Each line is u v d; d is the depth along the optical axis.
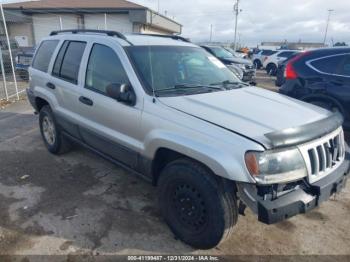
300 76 5.84
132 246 2.95
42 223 3.24
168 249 2.92
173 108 2.89
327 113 3.15
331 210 3.67
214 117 2.70
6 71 15.19
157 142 2.92
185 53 3.93
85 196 3.80
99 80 3.70
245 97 3.30
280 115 2.84
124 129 3.33
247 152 2.37
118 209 3.54
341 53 5.46
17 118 7.31
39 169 4.50
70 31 4.74
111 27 22.52
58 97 4.43
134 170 3.43
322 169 2.71
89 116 3.84
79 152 5.12
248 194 2.42
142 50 3.57
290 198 2.47
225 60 13.74
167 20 27.02
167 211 3.05
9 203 3.60
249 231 3.23
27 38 22.73
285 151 2.47
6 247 2.88
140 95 3.14
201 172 2.63
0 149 5.25
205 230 2.73
